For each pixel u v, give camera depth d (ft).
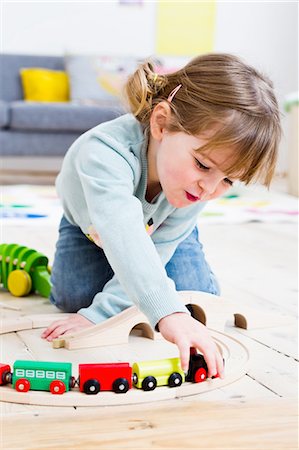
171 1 16.10
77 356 3.58
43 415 2.80
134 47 16.06
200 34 16.38
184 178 3.27
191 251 4.51
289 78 17.01
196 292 4.05
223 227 8.59
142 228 3.20
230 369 3.34
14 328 3.97
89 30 15.78
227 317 4.16
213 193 3.32
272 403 2.99
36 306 4.69
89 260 4.46
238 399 3.05
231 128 3.14
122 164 3.49
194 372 3.17
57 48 15.67
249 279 5.70
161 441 2.57
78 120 12.24
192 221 4.16
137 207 3.28
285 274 5.96
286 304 4.92
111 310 3.96
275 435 2.66
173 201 3.41
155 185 3.73
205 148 3.13
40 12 15.51
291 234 8.21
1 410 2.87
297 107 12.19
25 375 3.01
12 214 8.82
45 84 14.10
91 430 2.65
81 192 4.07
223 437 2.62
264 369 3.52
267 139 3.24
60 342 3.68
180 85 3.42
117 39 15.94
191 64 3.52
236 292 5.21
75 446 2.51
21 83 14.28
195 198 3.31
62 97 14.32
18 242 6.94
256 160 3.22
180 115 3.31
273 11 16.75
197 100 3.27
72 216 4.34
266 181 3.36
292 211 10.21
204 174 3.23
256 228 8.61
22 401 2.95
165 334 2.93
